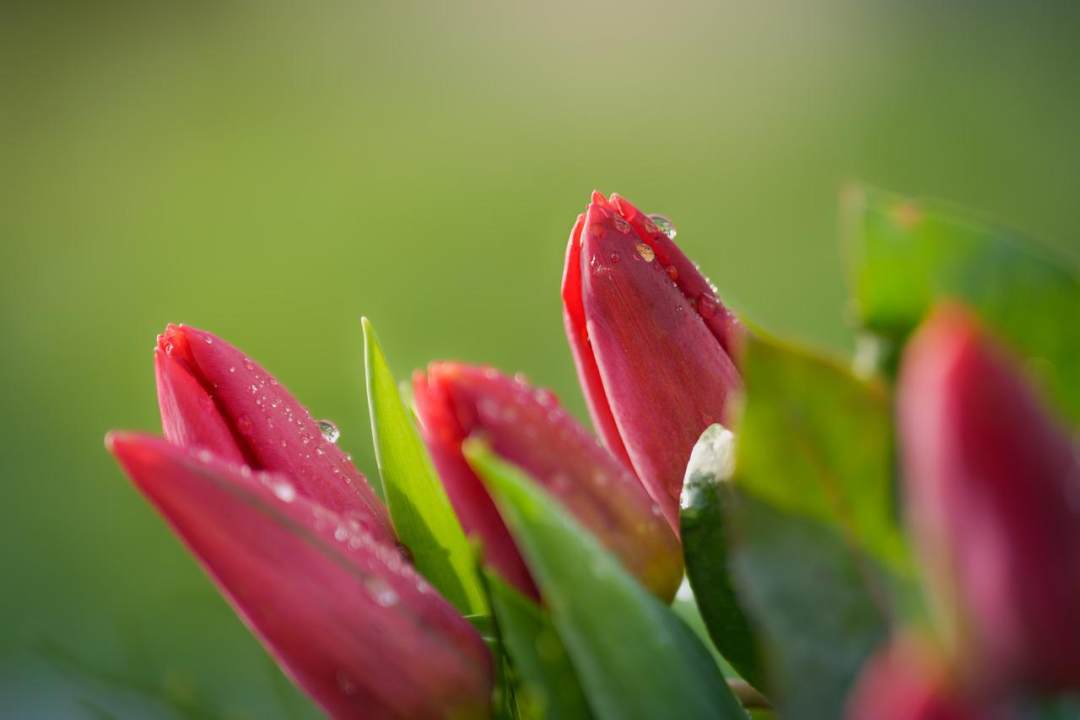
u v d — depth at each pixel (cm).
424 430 41
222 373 42
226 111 312
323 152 288
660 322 41
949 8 302
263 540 38
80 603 135
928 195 236
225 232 257
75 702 49
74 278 244
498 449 41
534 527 37
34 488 170
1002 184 234
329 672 39
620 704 37
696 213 239
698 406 41
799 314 201
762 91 293
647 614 37
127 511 145
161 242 256
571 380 191
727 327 41
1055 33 287
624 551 41
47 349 218
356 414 155
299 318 227
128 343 221
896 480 35
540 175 267
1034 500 31
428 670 39
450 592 42
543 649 38
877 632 35
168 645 50
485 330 207
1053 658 31
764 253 217
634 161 269
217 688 49
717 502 39
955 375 30
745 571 36
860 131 261
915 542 34
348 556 39
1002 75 271
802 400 36
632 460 42
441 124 299
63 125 309
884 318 37
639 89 305
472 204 256
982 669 31
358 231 247
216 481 38
